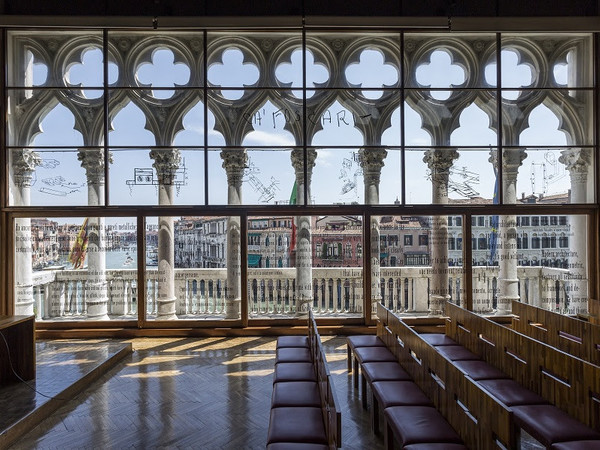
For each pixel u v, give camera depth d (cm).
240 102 689
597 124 682
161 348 610
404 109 688
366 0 686
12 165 670
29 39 675
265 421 380
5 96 660
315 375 363
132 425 374
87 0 677
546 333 495
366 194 693
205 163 686
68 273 682
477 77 694
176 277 702
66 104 677
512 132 695
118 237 681
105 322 677
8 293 661
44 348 593
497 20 657
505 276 698
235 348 608
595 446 250
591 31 664
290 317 697
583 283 698
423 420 282
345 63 693
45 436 356
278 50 690
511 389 340
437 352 309
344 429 364
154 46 685
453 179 695
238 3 686
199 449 333
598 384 277
